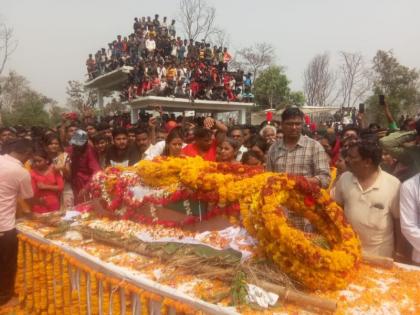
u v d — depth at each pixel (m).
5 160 4.55
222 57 24.55
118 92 29.97
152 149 5.78
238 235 3.07
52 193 5.61
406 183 2.91
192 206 3.46
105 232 3.71
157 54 22.05
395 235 3.18
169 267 2.91
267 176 3.03
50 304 3.96
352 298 2.39
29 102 38.34
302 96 36.12
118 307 3.04
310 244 2.50
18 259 4.38
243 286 2.41
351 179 3.21
